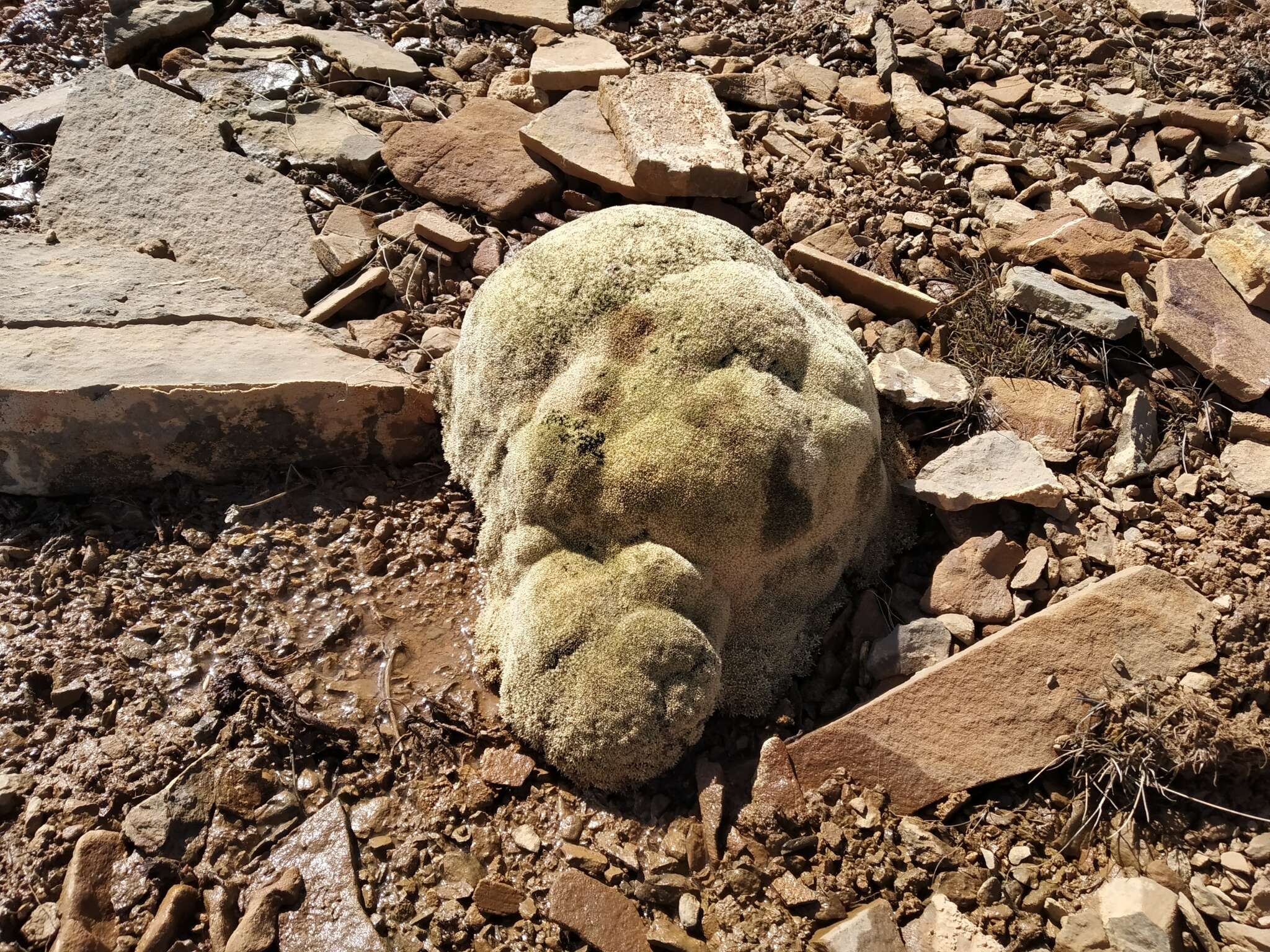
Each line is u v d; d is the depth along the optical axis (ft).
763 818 1.61
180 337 2.19
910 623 1.81
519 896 1.57
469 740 1.76
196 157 2.73
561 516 1.77
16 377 1.99
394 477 2.17
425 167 2.71
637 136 2.58
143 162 2.71
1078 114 2.81
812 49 3.16
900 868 1.56
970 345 2.24
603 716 1.65
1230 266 2.29
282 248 2.55
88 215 2.58
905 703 1.68
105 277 2.32
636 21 3.28
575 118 2.76
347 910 1.55
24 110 2.88
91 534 2.02
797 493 1.73
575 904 1.55
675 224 1.96
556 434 1.77
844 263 2.39
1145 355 2.22
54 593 1.93
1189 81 2.95
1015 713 1.66
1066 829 1.59
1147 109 2.78
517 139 2.77
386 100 3.00
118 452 2.06
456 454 2.05
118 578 1.97
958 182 2.66
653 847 1.62
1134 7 3.21
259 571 1.99
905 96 2.89
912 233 2.54
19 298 2.21
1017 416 2.12
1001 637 1.72
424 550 2.02
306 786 1.71
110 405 2.00
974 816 1.62
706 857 1.60
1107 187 2.60
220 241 2.55
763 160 2.73
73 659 1.84
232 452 2.11
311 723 1.74
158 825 1.62
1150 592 1.75
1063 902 1.51
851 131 2.83
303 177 2.74
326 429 2.12
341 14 3.27
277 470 2.15
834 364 1.83
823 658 1.84
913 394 2.09
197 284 2.35
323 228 2.61
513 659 1.75
